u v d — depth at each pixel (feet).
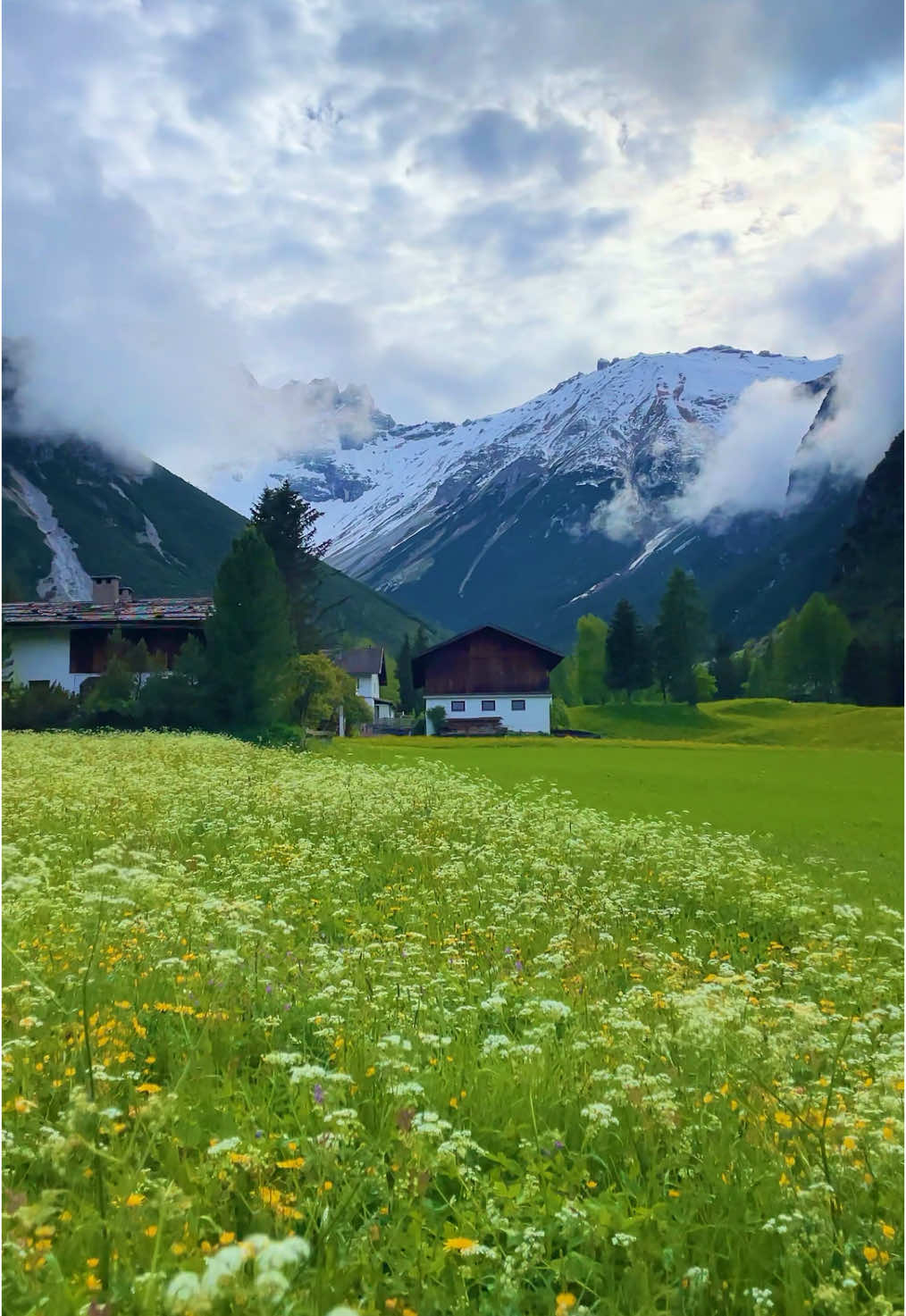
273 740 154.71
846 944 37.17
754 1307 12.90
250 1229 13.70
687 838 58.75
